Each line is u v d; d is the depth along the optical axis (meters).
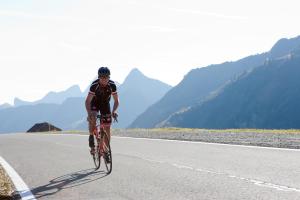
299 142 15.00
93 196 6.98
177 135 21.62
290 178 8.07
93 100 9.97
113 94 10.00
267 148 13.70
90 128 10.24
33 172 10.19
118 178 8.72
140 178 8.62
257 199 6.30
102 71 9.56
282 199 6.25
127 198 6.70
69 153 14.67
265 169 9.34
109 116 9.92
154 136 21.94
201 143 16.59
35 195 7.31
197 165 10.38
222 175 8.70
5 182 8.78
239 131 23.14
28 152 15.73
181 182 8.00
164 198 6.57
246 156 11.85
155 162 11.23
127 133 26.19
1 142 22.80
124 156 12.96
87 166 10.96
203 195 6.71
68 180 8.77
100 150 10.06
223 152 13.12
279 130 22.61
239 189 7.12
